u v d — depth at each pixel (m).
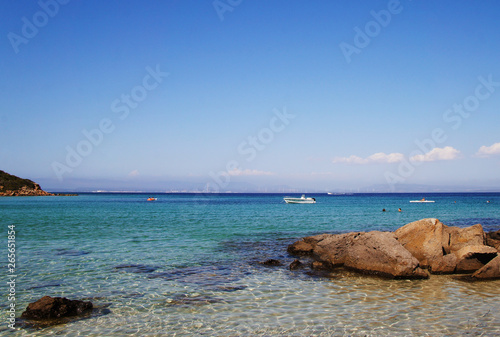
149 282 16.34
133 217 52.22
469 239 20.89
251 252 24.12
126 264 19.92
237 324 11.44
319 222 45.44
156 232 33.91
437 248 19.02
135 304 13.34
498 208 83.12
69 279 16.72
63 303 12.29
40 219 47.47
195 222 44.50
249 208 82.56
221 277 17.39
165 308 12.92
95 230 35.06
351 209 78.06
